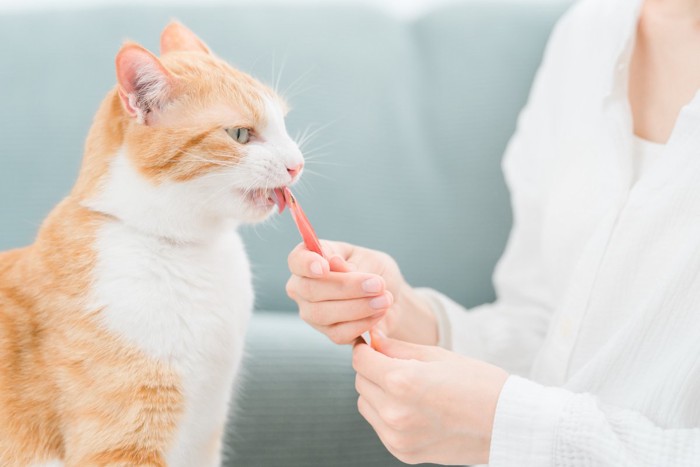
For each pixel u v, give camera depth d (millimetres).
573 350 888
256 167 855
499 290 1205
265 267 1484
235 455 1084
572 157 978
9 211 1473
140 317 803
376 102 1537
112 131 864
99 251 824
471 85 1540
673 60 940
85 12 1576
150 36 1532
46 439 814
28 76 1522
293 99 1504
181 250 861
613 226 860
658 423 745
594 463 693
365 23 1587
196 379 840
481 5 1601
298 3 1605
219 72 913
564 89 1098
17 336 823
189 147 842
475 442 745
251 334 1156
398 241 1499
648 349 778
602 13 1037
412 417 742
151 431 808
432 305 1045
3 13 1590
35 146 1491
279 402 1094
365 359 793
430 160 1537
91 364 792
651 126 943
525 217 1146
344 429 1109
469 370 765
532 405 714
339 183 1498
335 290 795
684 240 801
